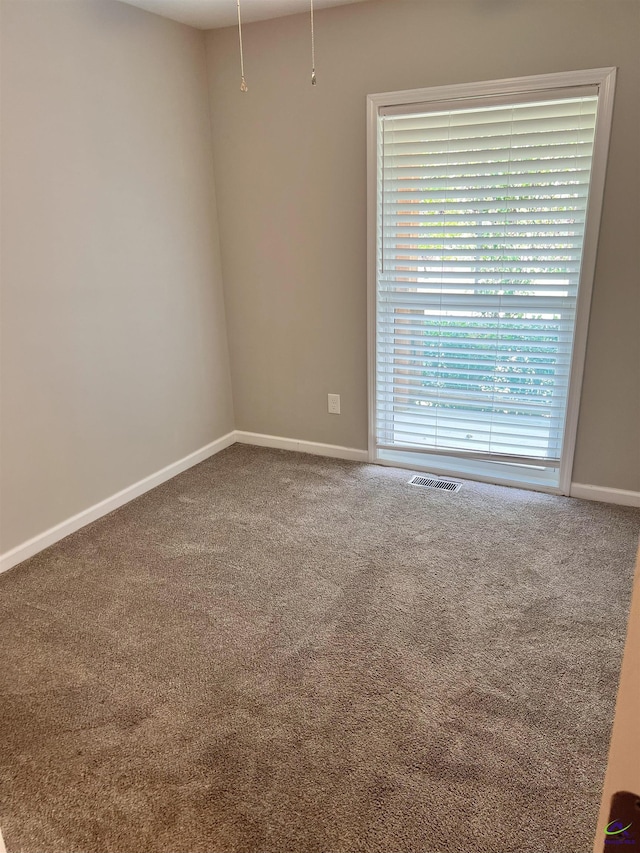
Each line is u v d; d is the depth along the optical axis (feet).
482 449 10.16
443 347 9.89
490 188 8.77
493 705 5.53
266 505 9.58
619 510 9.10
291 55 9.44
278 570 7.77
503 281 9.15
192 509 9.50
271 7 8.81
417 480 10.38
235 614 6.91
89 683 5.90
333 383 11.03
